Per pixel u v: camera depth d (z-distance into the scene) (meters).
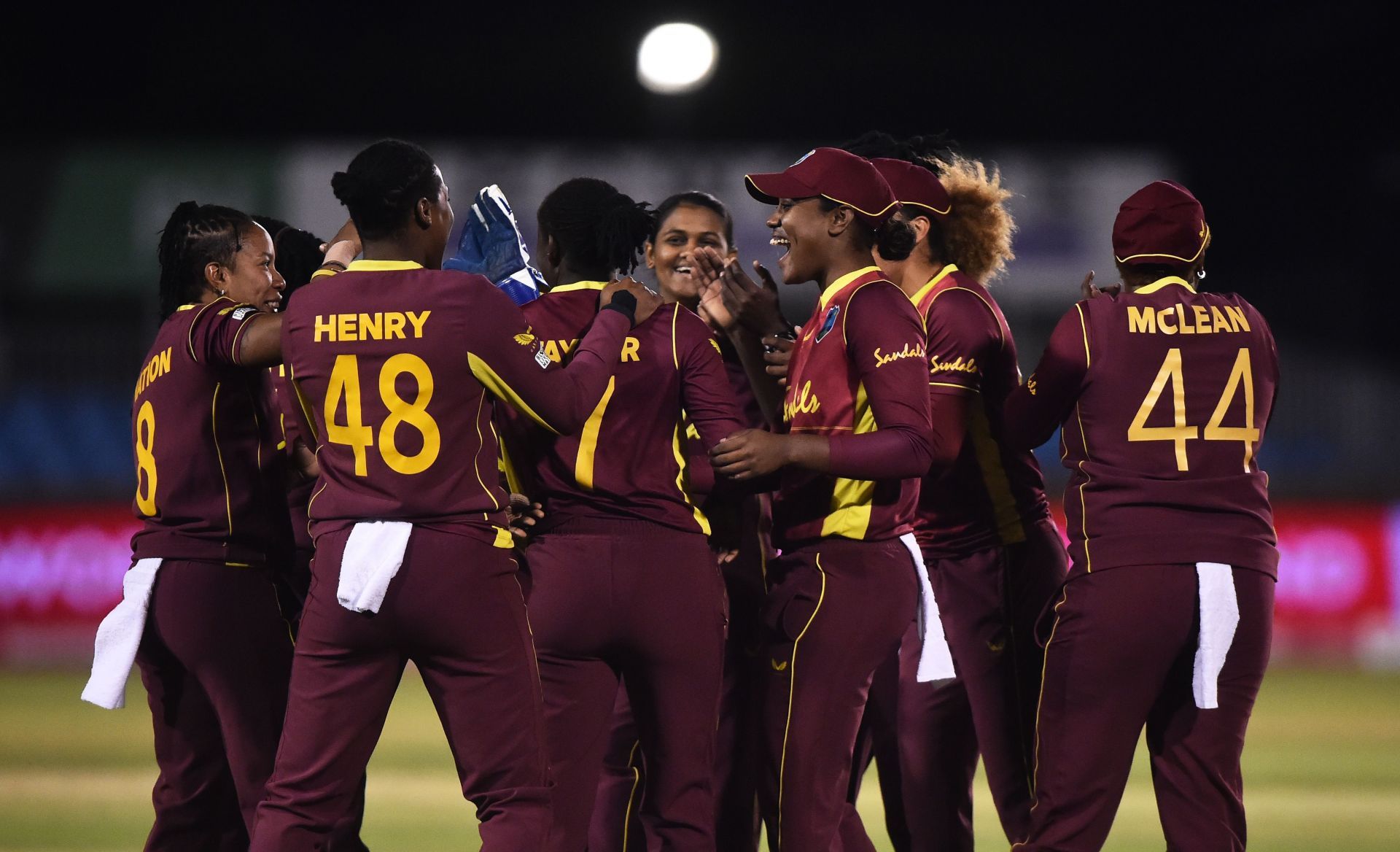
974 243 17.22
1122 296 14.48
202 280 15.30
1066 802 13.96
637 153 62.88
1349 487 59.34
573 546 14.17
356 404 12.77
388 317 12.77
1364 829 24.94
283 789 12.76
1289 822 25.56
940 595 16.52
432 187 13.37
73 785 29.09
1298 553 58.50
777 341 15.30
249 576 14.52
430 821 24.92
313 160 62.50
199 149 62.50
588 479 14.16
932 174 16.38
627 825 15.83
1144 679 13.83
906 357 13.77
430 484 12.67
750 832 16.75
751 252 62.72
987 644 16.19
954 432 15.46
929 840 16.53
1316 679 50.78
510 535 13.13
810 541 14.44
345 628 12.64
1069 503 14.55
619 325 13.98
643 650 14.20
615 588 14.04
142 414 14.70
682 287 17.61
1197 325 14.23
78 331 62.56
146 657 14.62
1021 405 14.76
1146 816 26.25
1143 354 14.13
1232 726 13.94
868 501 14.29
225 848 15.02
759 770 14.77
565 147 63.12
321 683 12.80
